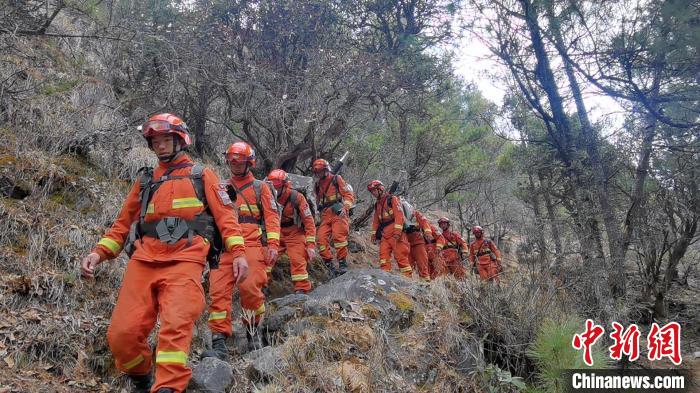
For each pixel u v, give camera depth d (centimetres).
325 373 419
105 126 701
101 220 560
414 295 588
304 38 903
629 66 571
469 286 602
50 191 555
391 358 479
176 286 325
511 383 515
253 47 891
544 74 841
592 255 735
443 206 1822
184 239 338
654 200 850
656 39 518
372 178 1216
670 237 854
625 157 852
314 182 826
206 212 353
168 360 308
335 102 923
